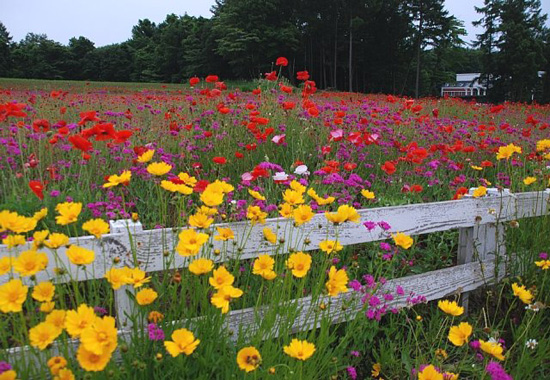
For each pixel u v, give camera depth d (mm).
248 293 2408
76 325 1363
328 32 47562
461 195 3365
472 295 3262
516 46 48500
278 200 3424
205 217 1864
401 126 5941
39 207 2645
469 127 6867
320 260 2793
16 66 69875
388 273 2957
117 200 2998
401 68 49688
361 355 2584
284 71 47938
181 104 6906
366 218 2701
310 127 4785
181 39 60781
